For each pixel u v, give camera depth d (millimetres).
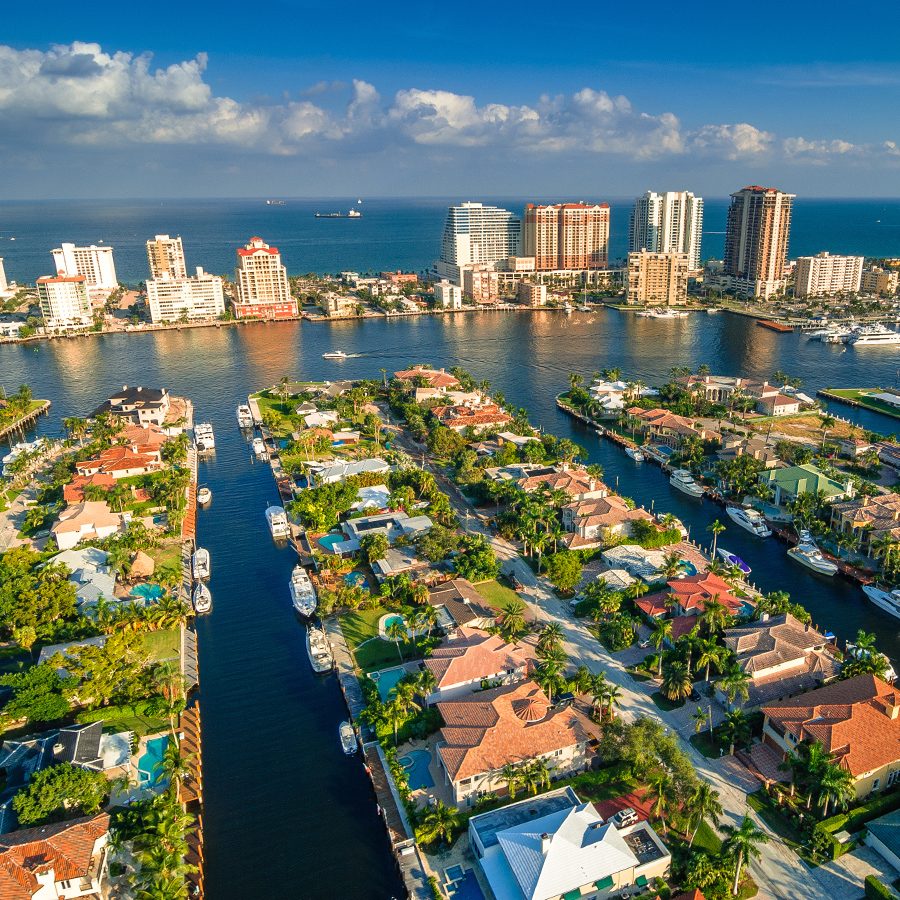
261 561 161625
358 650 125562
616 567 148125
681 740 102812
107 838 84312
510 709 100500
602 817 88375
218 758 105188
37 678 107562
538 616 133750
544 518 160625
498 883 79250
